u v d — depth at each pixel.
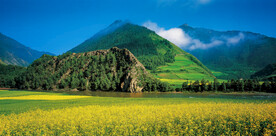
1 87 165.75
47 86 141.12
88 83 139.88
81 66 157.25
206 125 22.98
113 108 39.66
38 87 147.75
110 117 28.97
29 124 27.00
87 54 172.88
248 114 29.64
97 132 22.06
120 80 134.25
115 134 21.58
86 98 70.69
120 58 152.00
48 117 31.30
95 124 25.05
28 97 73.44
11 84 161.50
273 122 23.16
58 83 144.50
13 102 56.97
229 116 28.42
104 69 146.88
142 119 27.41
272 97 81.25
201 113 31.52
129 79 125.62
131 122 26.12
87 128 23.64
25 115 34.53
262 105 41.53
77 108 41.62
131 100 62.41
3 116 34.44
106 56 160.50
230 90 112.94
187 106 41.38
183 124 25.08
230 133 21.14
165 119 27.20
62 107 45.19
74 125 25.34
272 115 28.67
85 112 35.00
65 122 26.72
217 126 23.66
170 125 23.28
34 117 32.28
